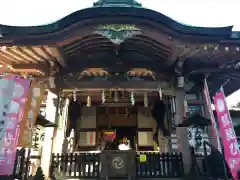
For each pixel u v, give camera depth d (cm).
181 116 1011
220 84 1268
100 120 1648
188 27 899
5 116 802
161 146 1380
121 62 1062
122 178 884
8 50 904
